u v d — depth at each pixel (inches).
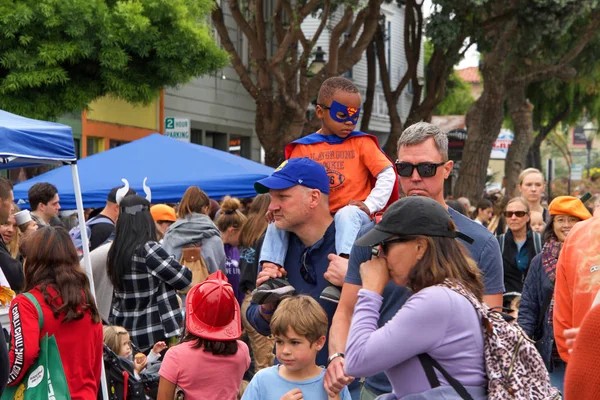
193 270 352.2
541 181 396.5
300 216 189.0
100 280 297.6
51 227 205.6
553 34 954.1
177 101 969.5
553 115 1533.0
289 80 800.9
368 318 139.3
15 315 196.9
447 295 132.5
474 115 977.5
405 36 1010.1
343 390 184.4
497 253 176.9
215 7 745.6
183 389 225.6
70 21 587.8
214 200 497.7
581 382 97.0
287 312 178.4
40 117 601.3
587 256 182.7
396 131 1000.9
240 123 1114.1
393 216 137.7
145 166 507.2
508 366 131.6
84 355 205.6
